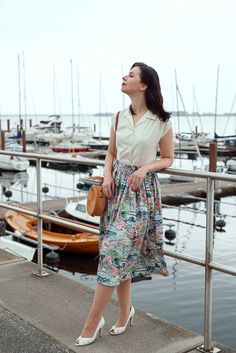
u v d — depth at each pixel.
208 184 2.96
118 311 3.63
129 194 2.99
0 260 4.89
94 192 3.10
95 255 12.27
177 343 3.15
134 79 2.96
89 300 3.85
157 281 10.09
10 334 3.22
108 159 3.21
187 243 13.46
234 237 14.10
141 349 3.06
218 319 8.17
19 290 4.05
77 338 3.18
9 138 51.62
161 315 8.38
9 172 33.28
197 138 44.88
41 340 3.14
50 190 25.09
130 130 3.01
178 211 17.92
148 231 3.09
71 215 14.50
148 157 3.00
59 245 12.06
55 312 3.60
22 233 12.46
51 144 44.97
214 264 2.99
